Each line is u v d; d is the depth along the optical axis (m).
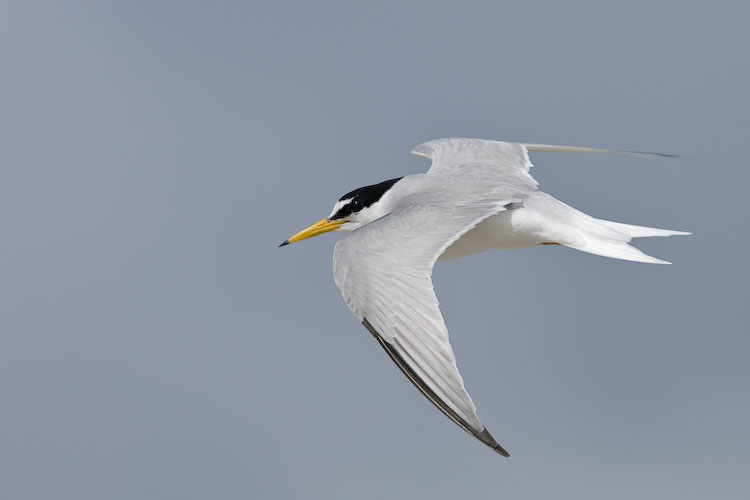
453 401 8.02
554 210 11.22
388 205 12.34
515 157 12.77
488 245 11.63
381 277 8.96
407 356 8.41
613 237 11.04
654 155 13.13
